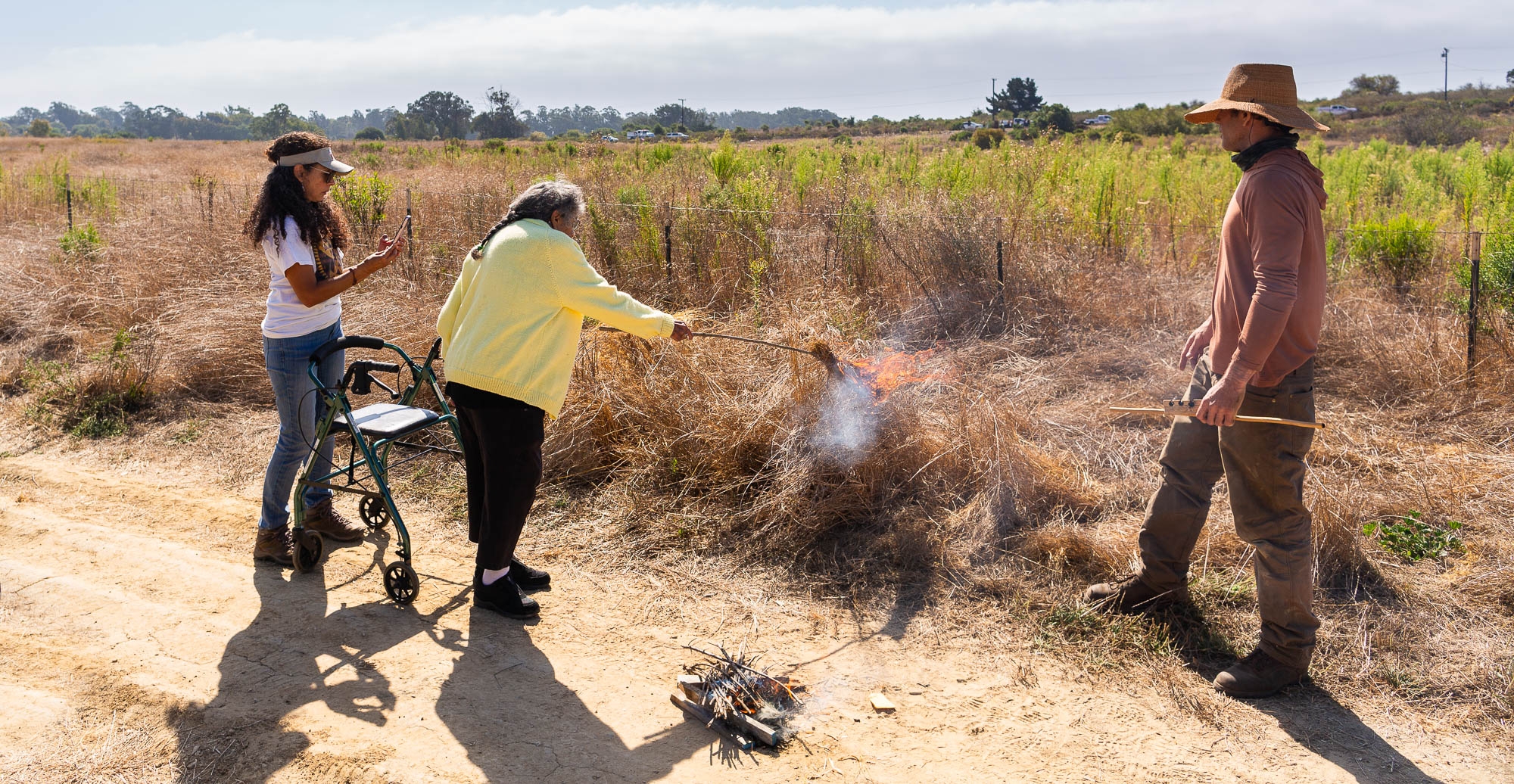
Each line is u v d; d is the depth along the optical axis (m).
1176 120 45.06
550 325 3.70
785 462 4.73
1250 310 3.05
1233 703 3.27
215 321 7.05
